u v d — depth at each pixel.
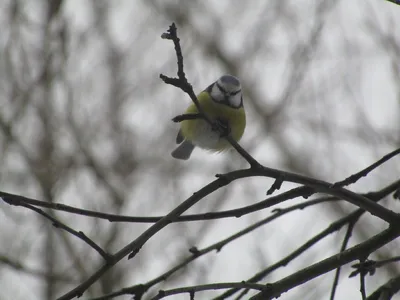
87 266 12.02
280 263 7.28
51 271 11.61
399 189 7.34
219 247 7.41
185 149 10.92
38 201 5.68
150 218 6.07
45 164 13.20
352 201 6.32
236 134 9.23
